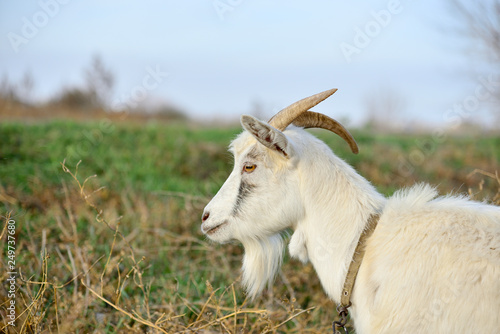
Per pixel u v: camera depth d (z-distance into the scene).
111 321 4.01
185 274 4.84
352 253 3.01
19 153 8.84
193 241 5.64
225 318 3.68
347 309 2.99
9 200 6.15
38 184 6.92
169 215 6.12
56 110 19.23
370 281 2.85
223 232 3.30
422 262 2.68
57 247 4.79
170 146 10.48
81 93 20.06
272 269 3.41
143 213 6.05
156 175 8.53
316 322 4.29
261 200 3.20
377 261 2.85
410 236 2.80
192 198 6.53
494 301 2.46
